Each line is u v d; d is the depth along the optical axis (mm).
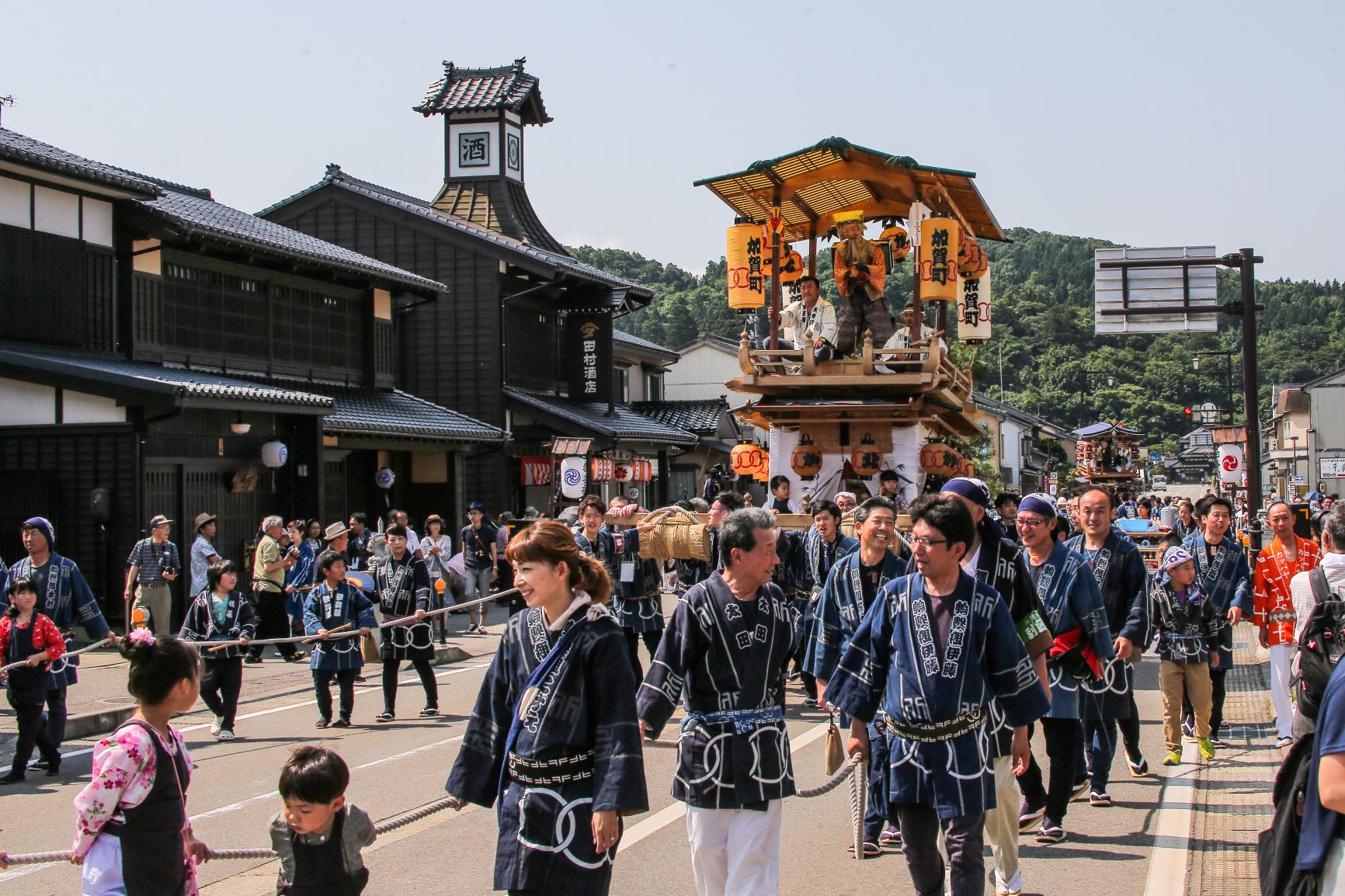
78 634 16891
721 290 90500
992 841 5941
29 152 16672
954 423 16312
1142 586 8117
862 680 5492
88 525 16703
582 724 4414
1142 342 111625
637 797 4285
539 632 4555
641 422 33469
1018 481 66000
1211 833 7297
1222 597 9547
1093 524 8188
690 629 5266
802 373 14125
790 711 12102
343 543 13367
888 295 63250
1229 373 40375
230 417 18594
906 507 13695
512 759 4477
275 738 11195
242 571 18797
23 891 6723
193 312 20109
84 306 18000
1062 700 7090
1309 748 4039
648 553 12555
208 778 9492
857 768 5637
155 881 4465
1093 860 6777
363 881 4699
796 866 6828
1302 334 112375
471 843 7500
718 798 5133
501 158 33156
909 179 13797
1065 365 102312
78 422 16734
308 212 30016
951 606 5293
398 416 23141
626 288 31781
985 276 16172
